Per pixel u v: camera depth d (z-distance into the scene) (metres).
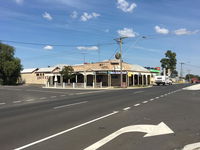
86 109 14.36
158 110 13.37
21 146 6.77
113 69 56.03
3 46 79.19
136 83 66.12
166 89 36.03
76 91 35.72
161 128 8.74
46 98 23.67
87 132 8.31
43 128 9.09
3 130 8.86
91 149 6.38
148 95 24.27
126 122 9.95
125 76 60.81
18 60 79.94
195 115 11.62
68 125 9.59
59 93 31.08
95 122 10.12
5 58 79.50
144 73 63.34
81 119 10.91
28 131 8.63
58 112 13.30
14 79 81.31
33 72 81.62
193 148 6.42
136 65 66.12
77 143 6.95
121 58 48.69
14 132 8.51
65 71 56.31
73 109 14.47
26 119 11.23
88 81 62.88
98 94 27.58
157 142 6.98
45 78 75.38
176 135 7.75
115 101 18.78
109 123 9.84
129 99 20.22
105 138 7.45
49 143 7.01
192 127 8.91
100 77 60.72
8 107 16.64
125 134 7.92
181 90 33.00
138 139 7.30
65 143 6.97
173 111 12.96
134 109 13.87
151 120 10.33
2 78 79.50
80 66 60.38
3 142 7.21
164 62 106.81
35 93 31.39
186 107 14.62
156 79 61.19
